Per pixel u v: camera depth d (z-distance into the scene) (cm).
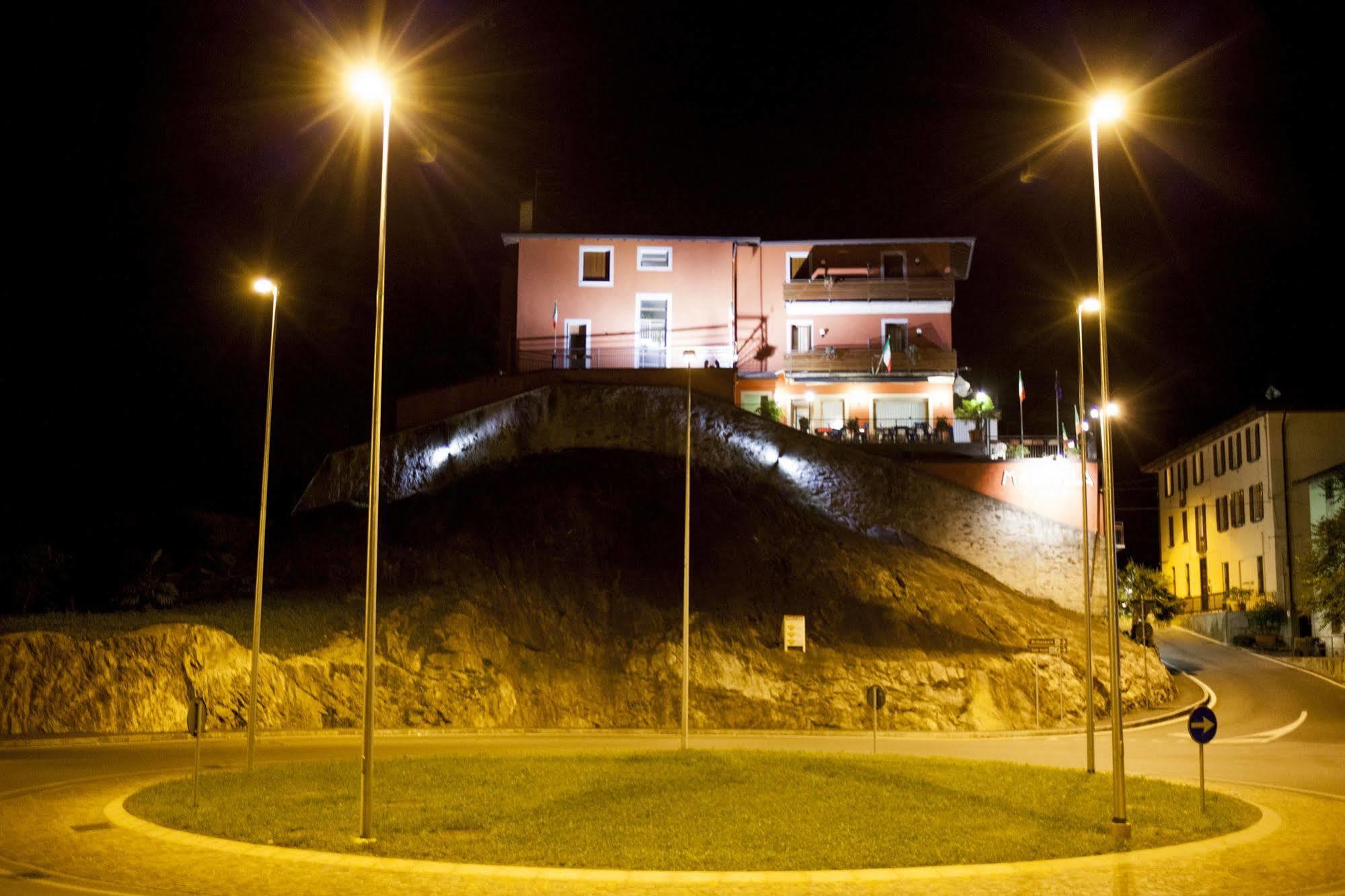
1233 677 4894
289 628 4022
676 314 6088
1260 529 6103
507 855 1359
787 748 3092
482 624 4253
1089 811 1742
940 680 4103
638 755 2411
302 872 1273
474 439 5638
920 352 5912
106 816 1636
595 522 4953
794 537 4903
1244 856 1439
